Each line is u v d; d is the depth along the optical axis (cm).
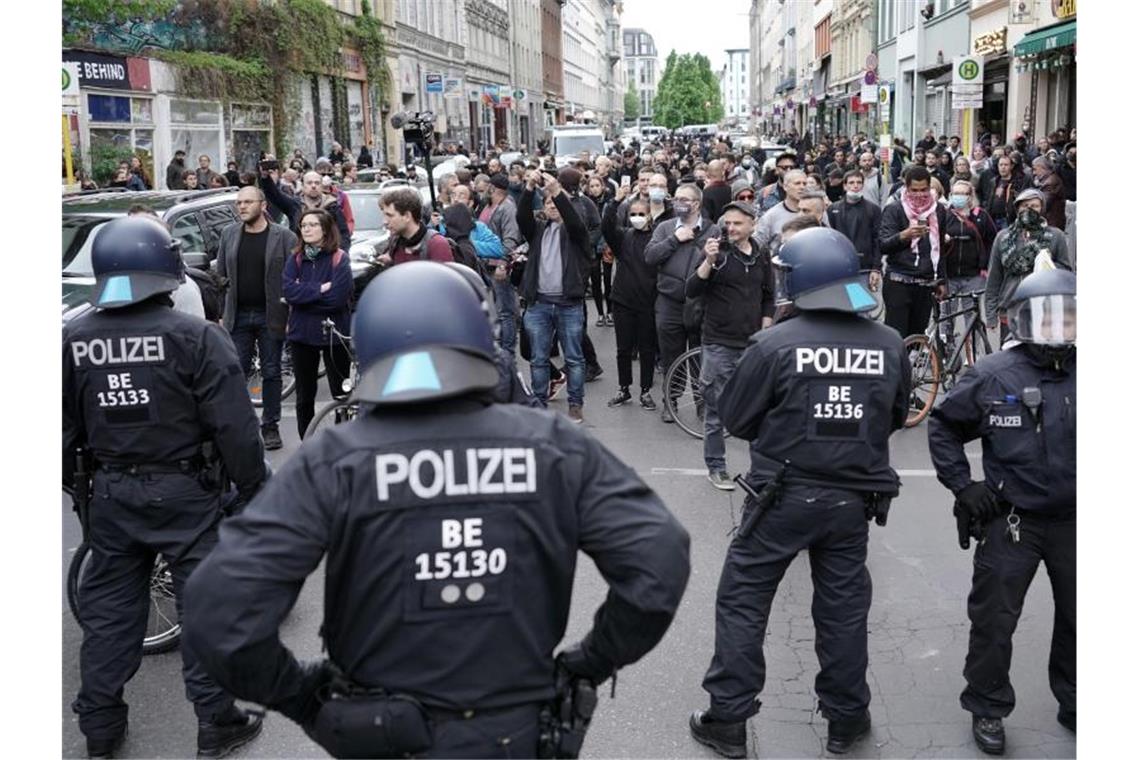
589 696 244
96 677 416
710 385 740
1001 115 3022
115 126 2175
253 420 412
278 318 834
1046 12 2408
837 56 6041
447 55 5231
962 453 413
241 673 226
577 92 11512
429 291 239
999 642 411
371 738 229
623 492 240
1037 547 403
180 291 667
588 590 574
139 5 2284
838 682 415
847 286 405
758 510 411
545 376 937
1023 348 402
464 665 231
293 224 1173
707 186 1276
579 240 909
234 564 225
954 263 948
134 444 402
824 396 400
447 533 230
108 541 412
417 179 1978
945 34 3572
